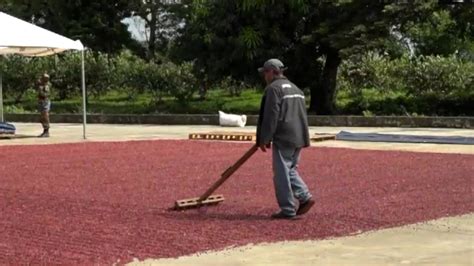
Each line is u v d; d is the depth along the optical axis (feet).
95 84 119.14
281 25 97.76
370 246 25.29
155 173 45.39
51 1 130.62
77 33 129.29
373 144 65.00
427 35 102.27
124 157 55.06
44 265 23.08
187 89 112.47
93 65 118.21
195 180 42.01
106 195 36.83
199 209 32.58
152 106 110.93
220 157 54.39
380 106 97.04
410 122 86.84
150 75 114.42
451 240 26.12
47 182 41.81
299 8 94.63
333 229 28.09
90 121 104.78
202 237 26.84
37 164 50.90
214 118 96.48
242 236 26.99
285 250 24.77
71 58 119.44
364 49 90.53
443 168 46.32
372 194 36.40
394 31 94.84
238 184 40.16
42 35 68.54
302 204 30.45
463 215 30.73
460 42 102.32
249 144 65.26
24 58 121.80
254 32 95.86
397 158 52.47
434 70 94.94
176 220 30.12
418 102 96.32
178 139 72.64
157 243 25.93
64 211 32.48
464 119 83.92
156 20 133.18
